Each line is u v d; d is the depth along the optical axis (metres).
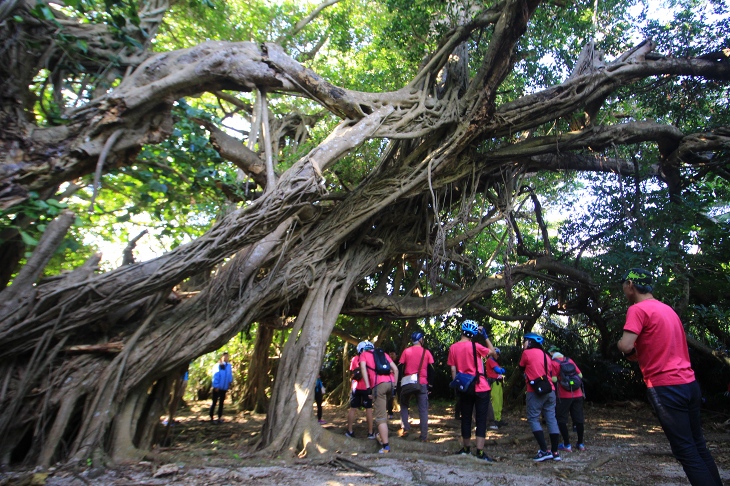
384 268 11.08
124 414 5.89
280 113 13.20
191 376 15.91
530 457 6.81
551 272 13.48
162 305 6.62
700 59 11.88
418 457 6.24
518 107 10.23
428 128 9.25
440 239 9.22
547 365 6.61
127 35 7.07
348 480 4.91
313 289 8.18
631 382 14.84
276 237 7.92
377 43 12.38
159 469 4.93
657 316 3.29
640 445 7.95
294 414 6.60
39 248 5.70
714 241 11.01
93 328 6.27
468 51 11.41
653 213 11.70
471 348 6.64
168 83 6.73
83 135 6.25
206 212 9.99
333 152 7.67
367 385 6.89
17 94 5.93
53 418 5.56
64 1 6.26
